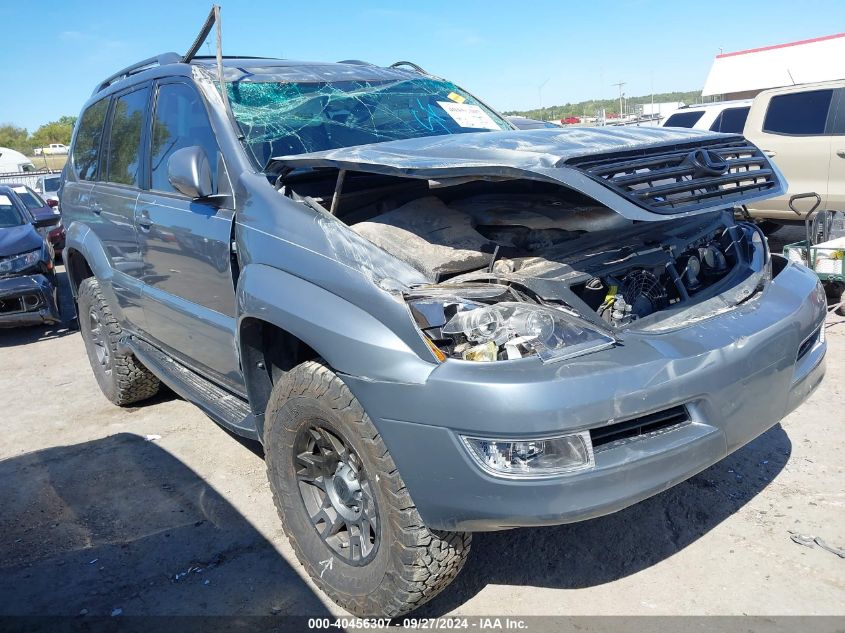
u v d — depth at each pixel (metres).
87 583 3.09
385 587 2.54
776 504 3.30
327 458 2.77
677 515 3.28
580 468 2.22
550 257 2.70
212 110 3.65
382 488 2.45
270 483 3.01
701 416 2.44
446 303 2.40
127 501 3.79
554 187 3.21
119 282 4.50
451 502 2.30
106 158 4.84
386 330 2.42
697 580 2.83
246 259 3.08
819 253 5.96
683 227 3.05
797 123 8.33
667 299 2.86
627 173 2.59
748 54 18.42
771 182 3.00
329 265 2.68
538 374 2.23
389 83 4.34
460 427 2.23
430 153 2.84
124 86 4.76
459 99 4.53
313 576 2.87
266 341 3.09
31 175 26.55
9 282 7.05
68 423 5.00
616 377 2.26
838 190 7.99
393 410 2.35
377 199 3.27
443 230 2.85
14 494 3.96
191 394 3.83
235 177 3.36
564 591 2.84
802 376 2.84
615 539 3.14
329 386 2.56
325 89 4.04
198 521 3.54
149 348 4.57
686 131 3.18
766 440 3.90
